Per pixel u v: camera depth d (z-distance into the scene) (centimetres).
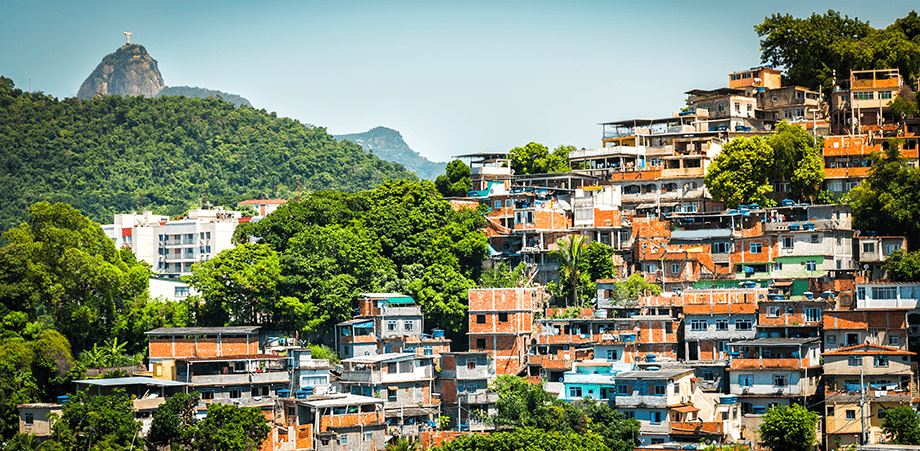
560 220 16012
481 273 15025
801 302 12262
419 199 15512
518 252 15212
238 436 10012
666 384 10900
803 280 13112
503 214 16038
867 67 17025
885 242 13650
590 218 15638
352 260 14000
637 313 13388
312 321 13388
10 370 11006
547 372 12838
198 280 13700
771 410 10600
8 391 10819
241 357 11669
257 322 13788
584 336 13100
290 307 13288
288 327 13675
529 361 13088
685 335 12788
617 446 10638
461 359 12238
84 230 13738
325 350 12862
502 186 16825
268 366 11775
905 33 17688
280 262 13750
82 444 10062
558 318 13450
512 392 11819
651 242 14475
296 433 10681
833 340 11938
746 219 14412
